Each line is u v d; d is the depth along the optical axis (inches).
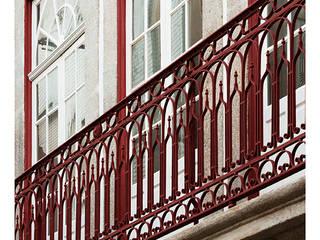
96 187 445.7
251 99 407.8
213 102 389.4
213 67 440.8
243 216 365.4
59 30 571.5
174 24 472.7
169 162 464.4
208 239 381.4
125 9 514.9
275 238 364.5
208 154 433.1
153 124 479.2
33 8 601.9
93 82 527.2
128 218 423.5
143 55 495.2
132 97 435.2
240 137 374.3
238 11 430.0
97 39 529.3
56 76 569.6
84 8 546.6
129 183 426.0
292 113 353.1
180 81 406.9
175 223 395.2
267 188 402.3
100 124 453.1
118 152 438.0
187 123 400.8
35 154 583.8
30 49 599.5
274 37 367.9
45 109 577.6
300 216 346.6
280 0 418.9
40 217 494.0
